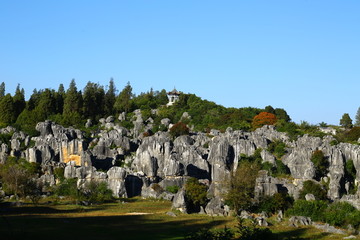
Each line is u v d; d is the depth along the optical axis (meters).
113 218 136.12
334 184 176.50
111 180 190.75
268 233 98.38
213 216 146.00
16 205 156.12
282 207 154.38
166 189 190.12
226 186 160.12
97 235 108.00
